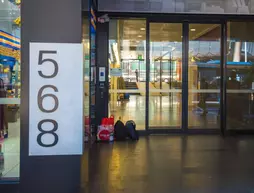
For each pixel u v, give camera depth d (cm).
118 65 686
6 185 320
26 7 306
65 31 308
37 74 307
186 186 371
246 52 703
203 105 709
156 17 677
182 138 656
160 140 635
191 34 696
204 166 452
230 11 666
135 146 580
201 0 662
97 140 623
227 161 477
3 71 319
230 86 705
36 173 313
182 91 702
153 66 697
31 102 308
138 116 693
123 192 349
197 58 702
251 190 359
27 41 306
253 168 442
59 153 312
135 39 685
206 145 590
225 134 698
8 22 318
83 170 332
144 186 369
